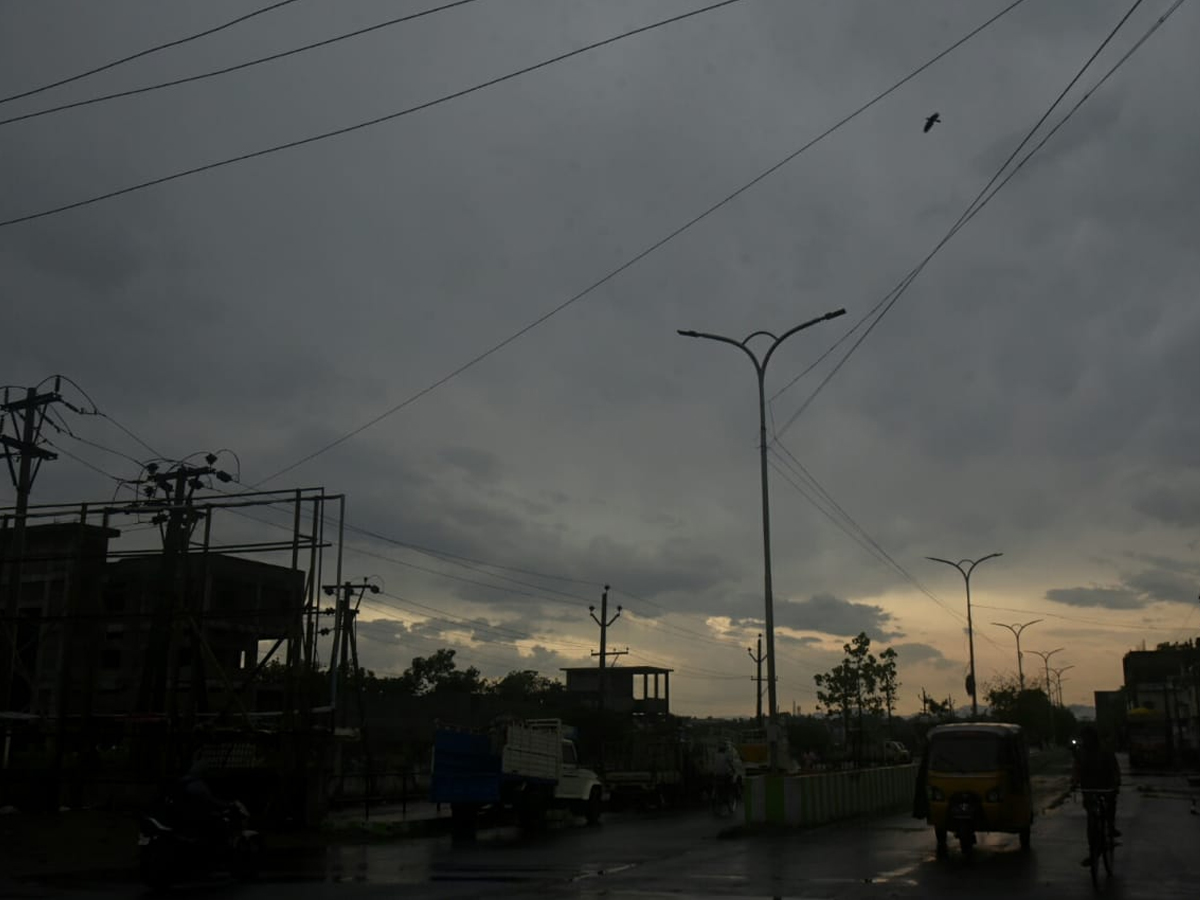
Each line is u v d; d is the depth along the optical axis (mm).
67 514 25797
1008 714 89062
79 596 25891
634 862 17484
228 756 24406
